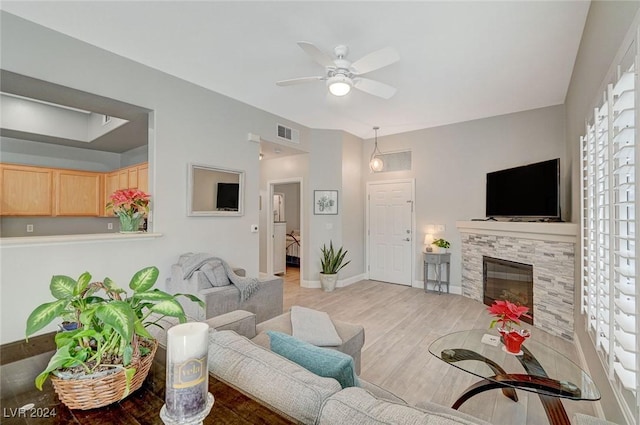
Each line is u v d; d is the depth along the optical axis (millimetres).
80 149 4941
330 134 5383
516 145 4406
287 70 3191
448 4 2178
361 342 2234
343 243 5469
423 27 2439
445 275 5078
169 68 3113
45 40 2414
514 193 3898
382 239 5805
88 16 2326
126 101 2887
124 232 2986
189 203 3365
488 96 3842
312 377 994
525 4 2182
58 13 2287
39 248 2420
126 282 2896
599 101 1979
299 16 2320
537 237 3426
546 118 4164
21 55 2305
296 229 8562
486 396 2209
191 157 3412
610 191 1544
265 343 1925
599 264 1870
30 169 4301
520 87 3578
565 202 3863
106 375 831
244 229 4004
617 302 1476
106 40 2625
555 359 1914
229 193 3822
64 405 861
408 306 4258
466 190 4867
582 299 2480
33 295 2387
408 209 5492
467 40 2619
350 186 5656
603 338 1850
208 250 3590
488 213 4359
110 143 4613
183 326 791
